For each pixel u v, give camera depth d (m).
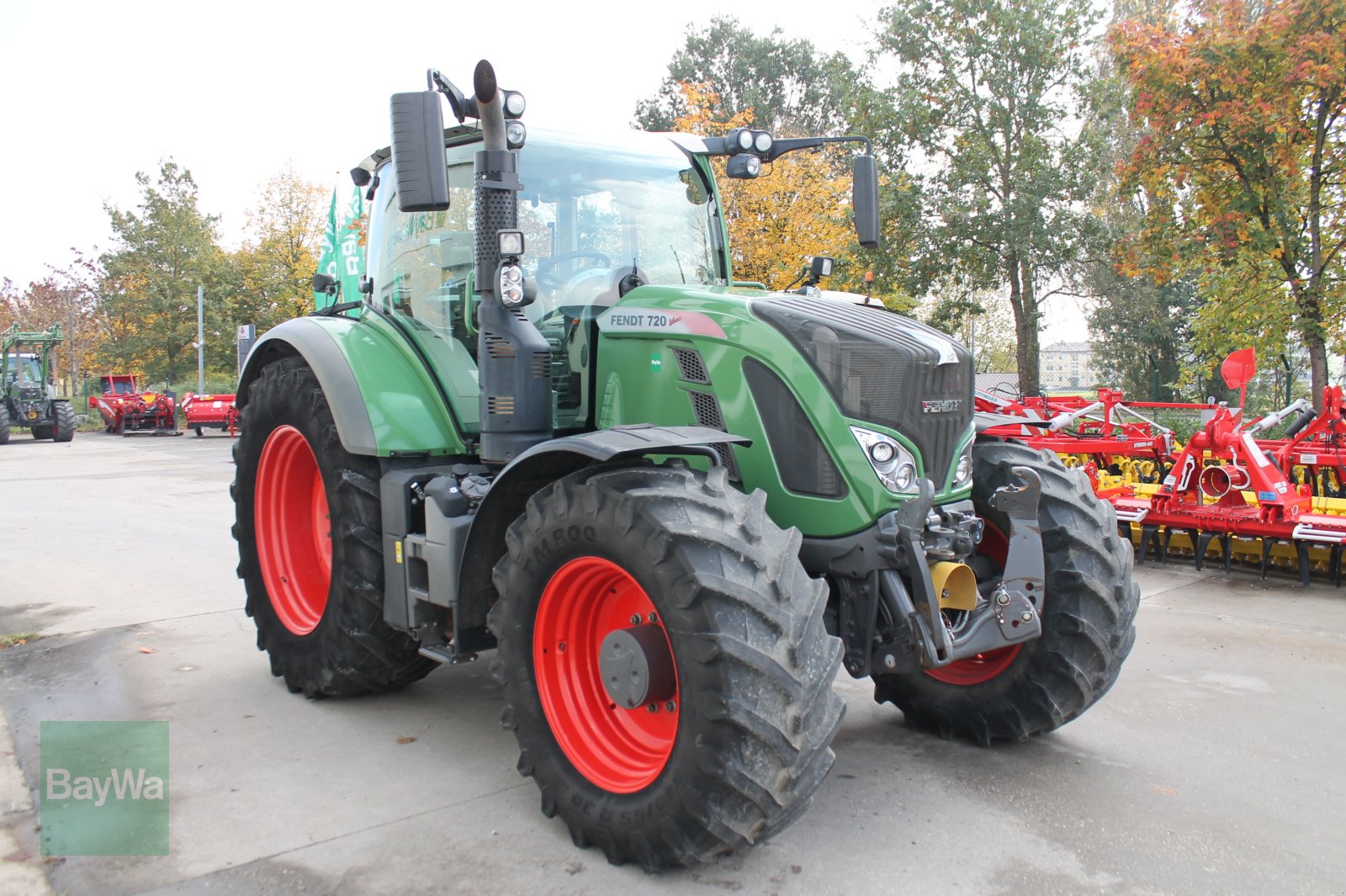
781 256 14.94
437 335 4.11
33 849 2.95
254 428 4.70
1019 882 2.79
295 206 33.62
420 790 3.43
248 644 5.29
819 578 3.01
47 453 20.31
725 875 2.82
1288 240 11.80
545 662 3.13
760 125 31.19
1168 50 11.67
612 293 3.97
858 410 3.18
